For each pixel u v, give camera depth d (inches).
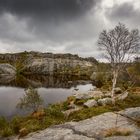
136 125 641.6
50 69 7249.0
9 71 6112.2
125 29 1119.0
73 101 1332.4
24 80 4153.5
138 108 820.0
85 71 6619.1
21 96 1991.9
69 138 587.5
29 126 784.3
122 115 766.5
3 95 2053.4
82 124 705.6
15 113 1245.1
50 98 1916.8
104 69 3713.1
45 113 946.7
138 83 1840.6
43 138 617.6
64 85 3304.6
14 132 775.7
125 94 1274.6
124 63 1129.4
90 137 587.8
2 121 878.4
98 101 1151.0
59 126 717.9
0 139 722.8
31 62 7564.0
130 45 1113.4
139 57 1129.4
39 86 3058.6
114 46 1122.0
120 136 557.6
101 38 1144.8
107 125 667.4
